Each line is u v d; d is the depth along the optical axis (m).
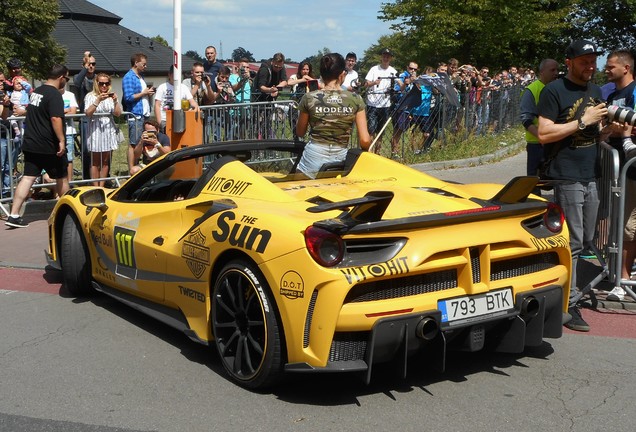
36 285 6.44
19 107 11.32
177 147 8.52
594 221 5.34
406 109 12.84
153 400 3.99
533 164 7.01
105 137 10.23
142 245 4.99
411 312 3.74
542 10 34.44
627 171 5.73
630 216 5.81
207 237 4.29
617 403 3.95
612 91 6.65
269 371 3.88
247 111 11.41
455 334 3.99
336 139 5.76
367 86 13.12
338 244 3.62
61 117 8.67
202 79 11.52
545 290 4.23
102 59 62.91
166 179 5.45
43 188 10.10
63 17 66.69
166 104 11.05
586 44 4.97
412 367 4.43
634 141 5.85
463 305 3.91
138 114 10.82
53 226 6.18
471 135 15.16
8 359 4.64
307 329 3.68
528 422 3.71
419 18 33.66
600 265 6.51
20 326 5.31
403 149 13.02
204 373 4.38
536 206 4.19
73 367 4.50
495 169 13.27
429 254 3.77
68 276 5.92
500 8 32.22
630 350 4.81
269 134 11.78
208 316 4.37
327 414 3.79
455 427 3.64
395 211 4.04
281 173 5.54
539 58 36.28
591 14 41.84
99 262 5.68
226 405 3.91
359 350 3.74
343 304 3.63
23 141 8.74
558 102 5.10
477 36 32.88
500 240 4.01
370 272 3.62
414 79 13.01
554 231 4.35
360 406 3.89
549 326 4.39
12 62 11.33
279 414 3.80
